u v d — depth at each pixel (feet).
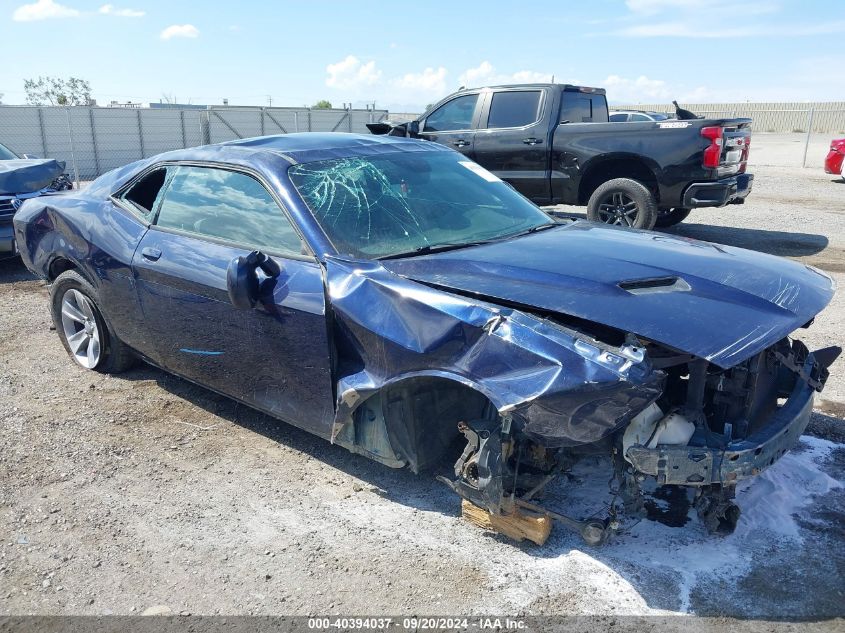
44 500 11.66
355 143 14.19
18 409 15.08
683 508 10.92
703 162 27.63
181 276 12.89
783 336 8.98
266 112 99.40
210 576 9.73
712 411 9.91
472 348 9.27
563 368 8.42
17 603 9.25
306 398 11.51
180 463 12.84
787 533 10.27
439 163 14.42
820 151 87.30
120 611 9.07
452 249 11.73
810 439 13.10
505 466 9.54
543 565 9.73
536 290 9.57
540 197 31.94
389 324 10.07
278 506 11.41
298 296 11.05
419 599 9.16
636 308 9.02
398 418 10.60
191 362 13.57
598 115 34.53
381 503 11.45
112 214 15.07
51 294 17.21
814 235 34.14
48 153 92.22
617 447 9.22
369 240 11.63
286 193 12.03
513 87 31.68
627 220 29.60
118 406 15.21
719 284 9.92
